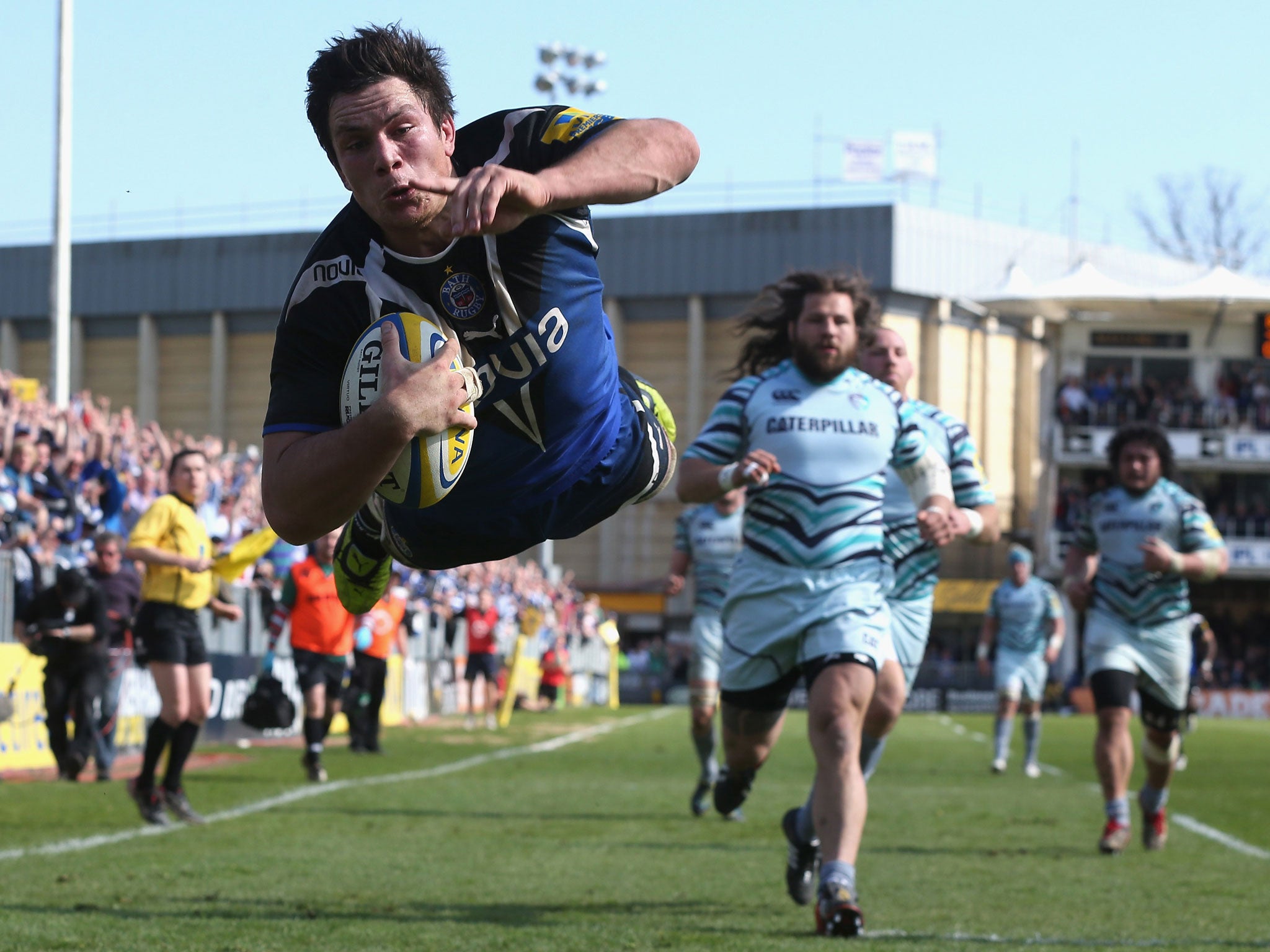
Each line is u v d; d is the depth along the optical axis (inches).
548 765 1482.5
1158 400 4313.5
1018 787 1343.5
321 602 1230.9
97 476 1492.4
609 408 356.2
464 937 536.4
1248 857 833.5
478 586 2706.7
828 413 605.6
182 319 5433.1
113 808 964.0
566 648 3597.4
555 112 326.0
